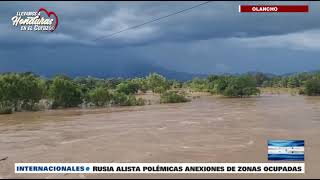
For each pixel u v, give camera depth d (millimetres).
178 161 26547
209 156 28281
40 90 86375
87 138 38156
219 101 107250
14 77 84312
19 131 45625
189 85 191375
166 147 32094
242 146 32188
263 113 64312
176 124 49156
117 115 65375
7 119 62750
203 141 35062
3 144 35625
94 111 77375
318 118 55031
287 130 42188
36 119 61469
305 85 140500
